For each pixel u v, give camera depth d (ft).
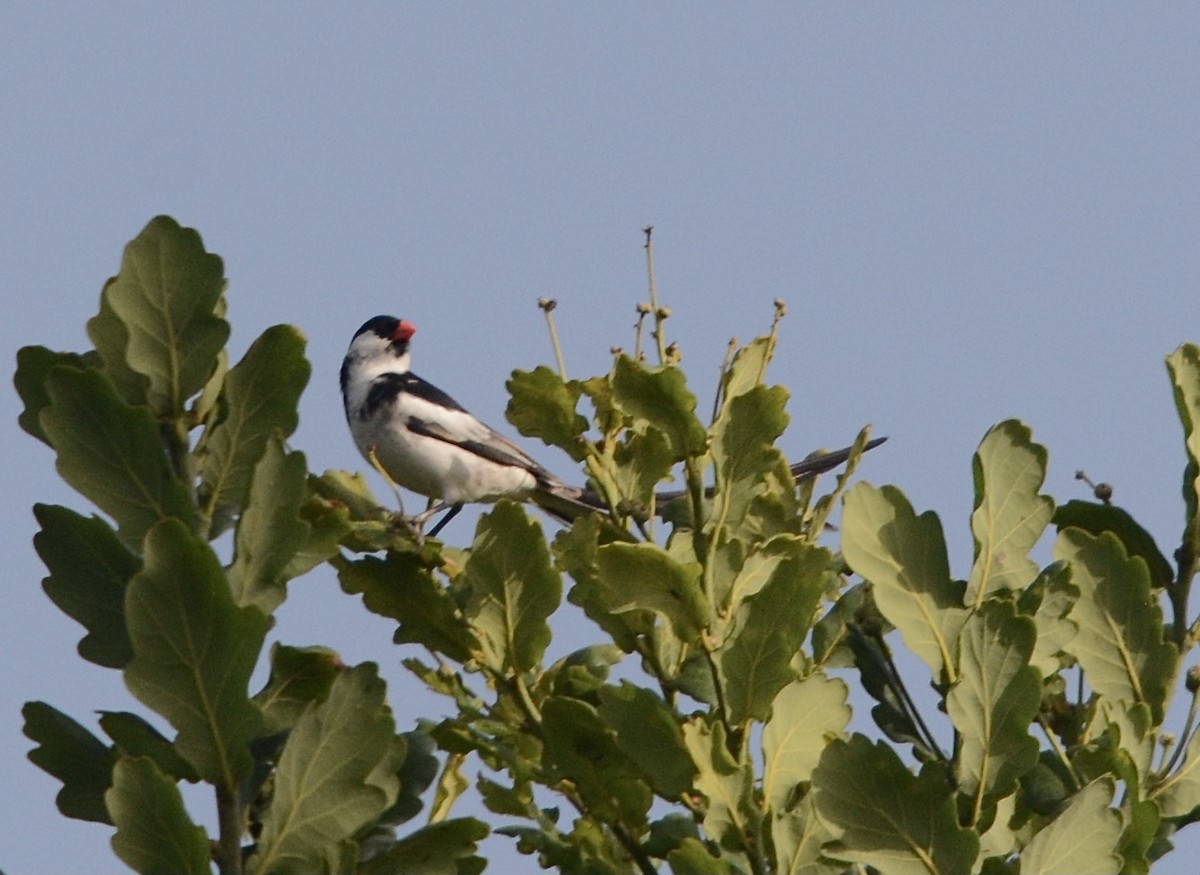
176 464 22.82
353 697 21.90
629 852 26.63
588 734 26.20
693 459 28.02
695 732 24.64
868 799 23.07
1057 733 29.40
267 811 23.25
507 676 28.30
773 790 25.46
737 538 28.78
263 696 23.76
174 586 20.47
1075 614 28.09
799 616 25.63
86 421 21.95
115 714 22.12
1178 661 27.78
